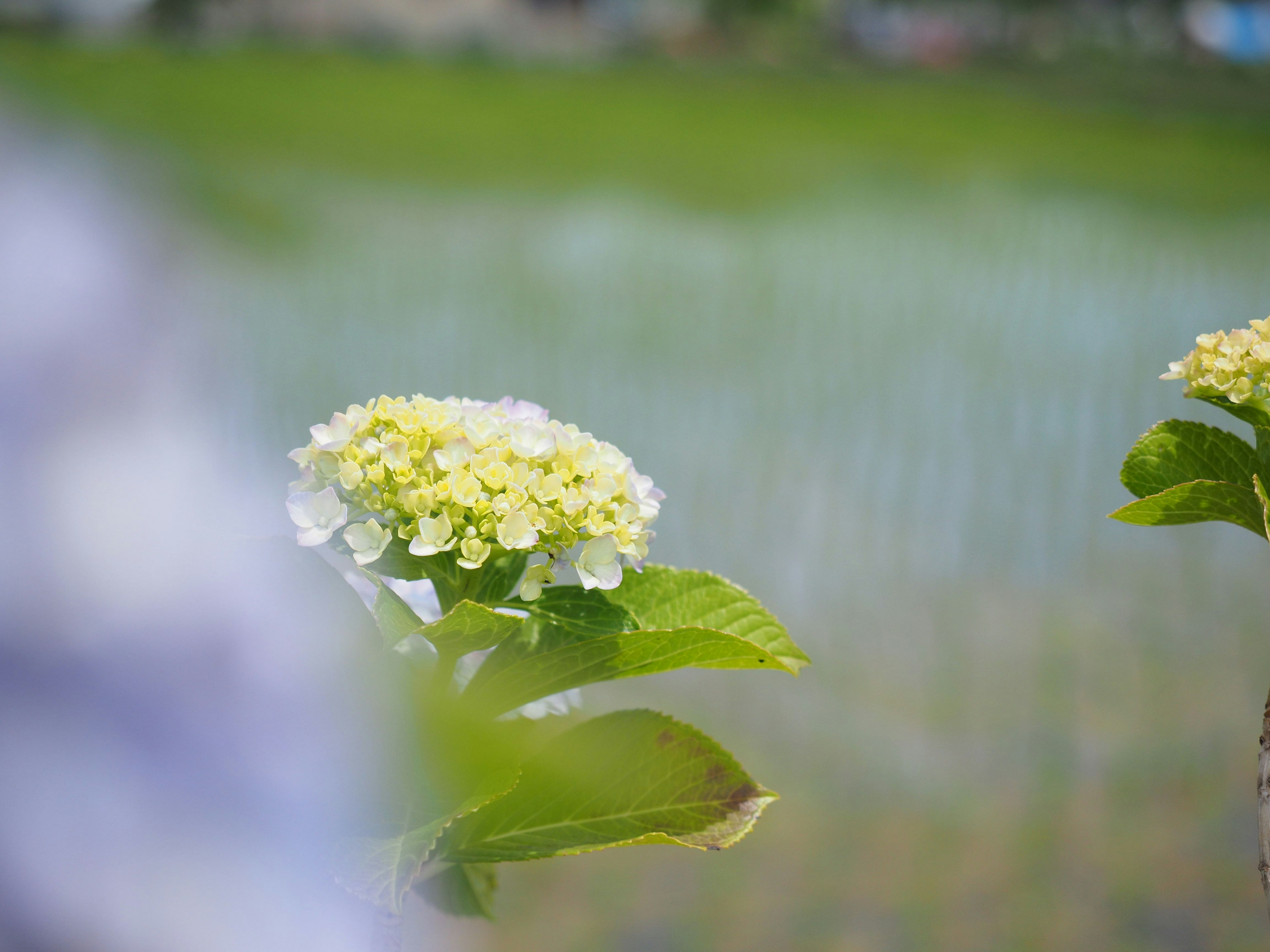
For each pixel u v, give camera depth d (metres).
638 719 1.40
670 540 8.55
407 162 30.50
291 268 16.53
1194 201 26.78
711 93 54.59
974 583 8.02
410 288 16.20
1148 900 5.14
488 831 1.38
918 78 61.97
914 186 29.08
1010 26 69.00
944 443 10.73
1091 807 5.76
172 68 51.81
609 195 26.95
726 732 6.33
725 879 5.33
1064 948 4.79
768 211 25.19
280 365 11.66
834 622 7.46
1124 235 21.91
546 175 29.67
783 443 10.63
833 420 11.31
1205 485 1.50
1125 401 11.97
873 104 51.62
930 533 8.78
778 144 37.66
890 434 10.95
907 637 7.28
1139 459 1.61
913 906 5.08
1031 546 8.61
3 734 0.63
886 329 14.94
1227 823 5.61
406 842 1.04
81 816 0.65
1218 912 5.07
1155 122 45.47
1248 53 60.62
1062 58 65.88
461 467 1.35
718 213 24.80
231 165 27.16
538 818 1.38
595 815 1.39
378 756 0.85
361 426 1.38
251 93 44.16
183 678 0.66
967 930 4.91
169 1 64.00
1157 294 16.78
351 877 1.02
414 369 12.20
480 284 16.84
